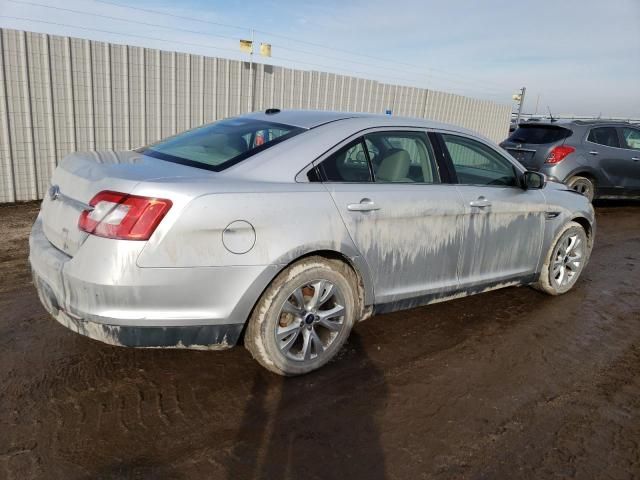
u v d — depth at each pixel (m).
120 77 8.07
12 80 7.15
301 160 3.15
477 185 4.06
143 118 8.46
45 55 7.33
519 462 2.59
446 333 4.04
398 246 3.49
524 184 4.36
